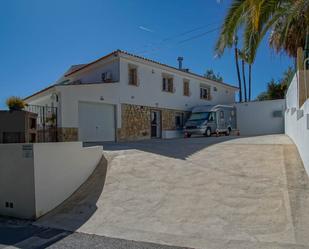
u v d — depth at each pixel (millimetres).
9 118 8758
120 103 19047
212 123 22609
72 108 16797
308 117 7188
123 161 10219
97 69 20438
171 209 6598
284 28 9938
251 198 6582
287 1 7840
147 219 6285
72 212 7258
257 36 8477
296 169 7918
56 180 7887
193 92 25938
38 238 5723
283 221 5492
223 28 8023
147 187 7949
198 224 5812
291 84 13859
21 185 7418
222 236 5242
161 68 22438
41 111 15828
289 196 6395
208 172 8508
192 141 15617
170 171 8930
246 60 8695
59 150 8062
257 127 26156
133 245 5121
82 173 8898
